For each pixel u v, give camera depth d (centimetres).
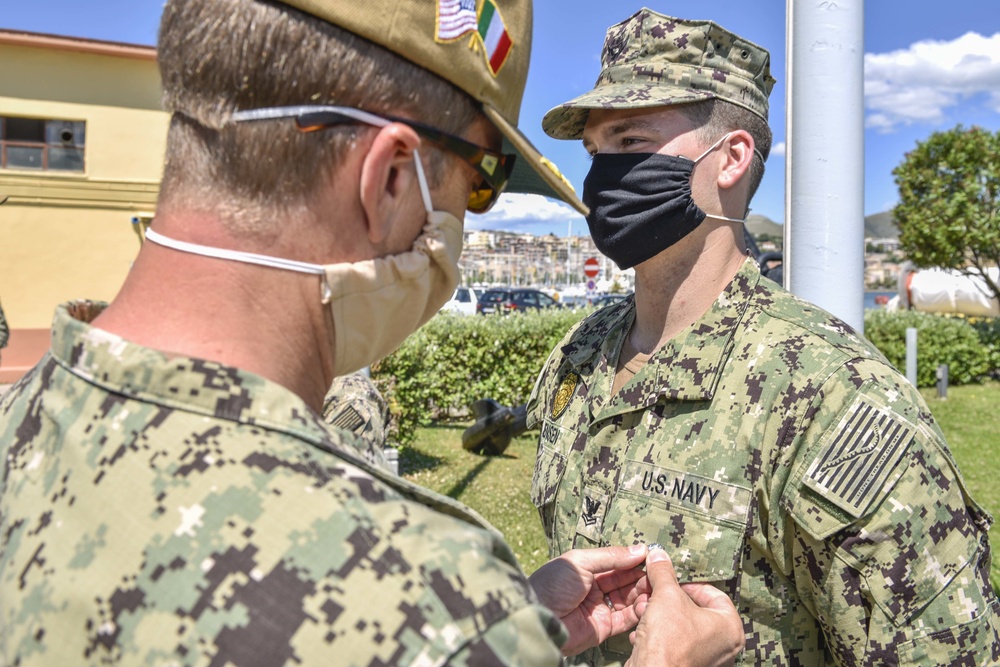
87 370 71
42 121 1303
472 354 906
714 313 164
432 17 79
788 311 157
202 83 74
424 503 76
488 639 62
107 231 1342
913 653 128
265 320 76
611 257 180
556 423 188
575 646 132
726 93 168
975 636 129
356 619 59
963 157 1497
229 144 74
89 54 1307
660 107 170
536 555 505
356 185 79
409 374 736
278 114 74
